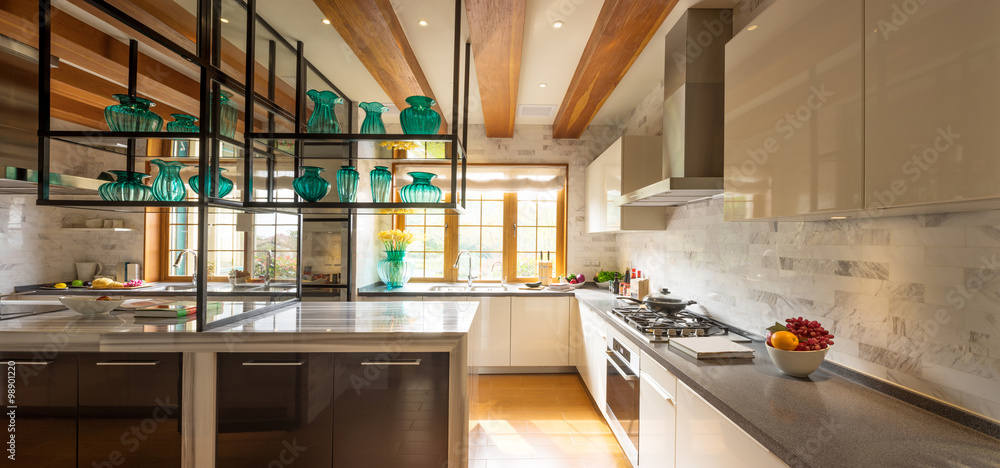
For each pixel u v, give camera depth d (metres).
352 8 2.11
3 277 3.86
